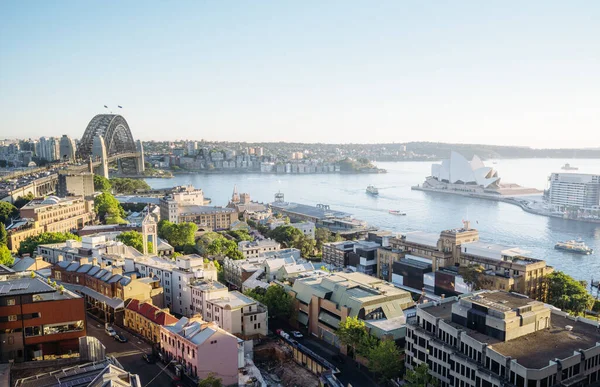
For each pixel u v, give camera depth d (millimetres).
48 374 96938
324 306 180125
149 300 178875
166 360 143625
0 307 114688
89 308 184750
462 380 119750
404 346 157250
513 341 118812
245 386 135750
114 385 81938
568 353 112375
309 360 157000
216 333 134375
